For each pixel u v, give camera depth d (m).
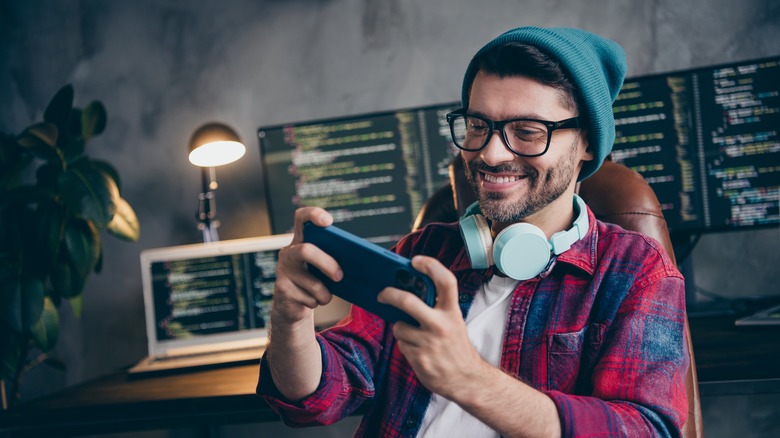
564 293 0.92
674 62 2.15
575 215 1.00
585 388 0.89
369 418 1.03
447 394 0.71
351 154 2.19
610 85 0.97
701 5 2.12
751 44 2.11
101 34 2.42
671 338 0.86
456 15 2.25
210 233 2.24
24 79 2.47
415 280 0.72
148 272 2.09
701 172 2.00
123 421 1.60
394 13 2.28
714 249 2.14
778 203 1.96
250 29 2.35
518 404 0.74
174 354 2.04
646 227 1.26
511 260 0.89
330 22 2.31
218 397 1.56
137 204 2.41
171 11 2.38
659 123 2.01
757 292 2.13
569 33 0.91
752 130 1.96
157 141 2.40
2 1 2.47
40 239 2.04
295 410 0.97
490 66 0.88
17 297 2.00
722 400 2.17
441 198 1.62
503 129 0.88
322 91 2.32
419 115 2.15
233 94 2.36
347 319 1.10
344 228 2.21
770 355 1.39
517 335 0.92
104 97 2.42
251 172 2.36
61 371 2.48
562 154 0.89
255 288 2.07
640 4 2.15
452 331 0.67
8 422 1.63
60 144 2.15
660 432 0.80
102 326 2.45
